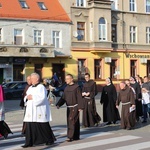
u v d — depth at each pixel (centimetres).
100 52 4006
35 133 980
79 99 1070
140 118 1650
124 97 1311
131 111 1304
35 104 962
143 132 1242
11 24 3562
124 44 4256
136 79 1574
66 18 3894
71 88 1078
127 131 1267
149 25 4481
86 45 3975
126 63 4269
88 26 4006
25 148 973
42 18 3734
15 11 3650
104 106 1442
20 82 3238
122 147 978
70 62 3878
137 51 4353
